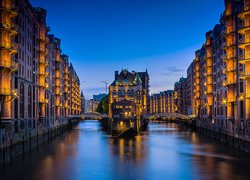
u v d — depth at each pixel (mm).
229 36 73562
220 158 56469
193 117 141500
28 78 72312
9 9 54688
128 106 119938
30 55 74938
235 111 72562
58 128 110125
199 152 63875
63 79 142250
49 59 102938
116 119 112688
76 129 135000
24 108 67625
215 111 98000
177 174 44688
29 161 53469
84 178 42688
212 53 104750
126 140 87312
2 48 53375
